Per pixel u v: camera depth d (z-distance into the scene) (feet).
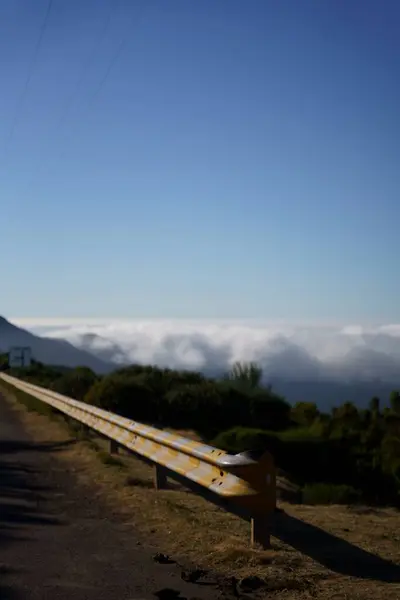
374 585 22.53
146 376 110.63
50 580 23.03
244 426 98.73
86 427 71.61
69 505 36.19
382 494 59.47
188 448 31.63
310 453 66.28
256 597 21.42
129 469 48.65
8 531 29.86
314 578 23.29
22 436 71.05
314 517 33.63
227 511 34.71
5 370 248.11
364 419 78.28
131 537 29.14
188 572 23.77
